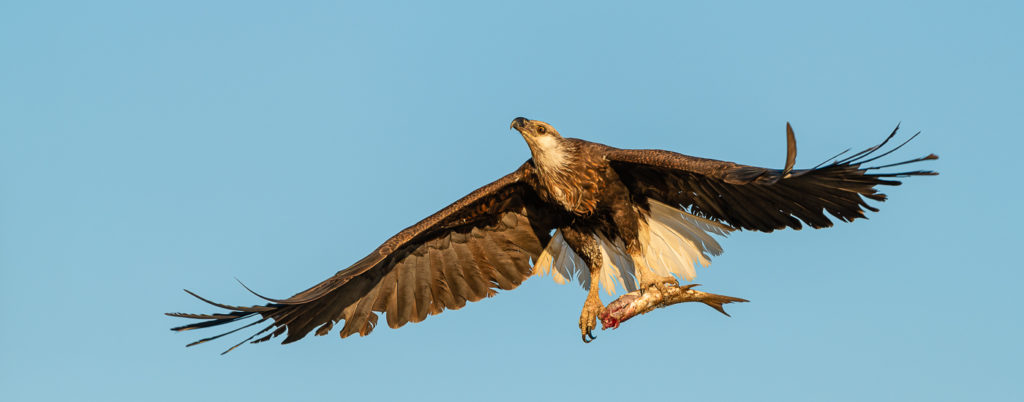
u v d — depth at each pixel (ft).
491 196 51.42
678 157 44.75
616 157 47.14
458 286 53.31
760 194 44.45
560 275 52.49
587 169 47.85
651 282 46.47
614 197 48.26
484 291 53.31
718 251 48.14
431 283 53.21
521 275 53.21
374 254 48.91
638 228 48.83
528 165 50.70
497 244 53.21
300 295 45.55
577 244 50.65
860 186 39.86
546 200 49.93
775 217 45.68
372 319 52.24
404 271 53.01
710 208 47.24
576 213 49.16
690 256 48.42
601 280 50.21
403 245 52.31
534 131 48.60
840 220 44.04
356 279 52.11
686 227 48.52
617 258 50.16
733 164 42.19
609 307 46.37
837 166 37.70
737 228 47.34
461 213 51.60
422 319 52.80
